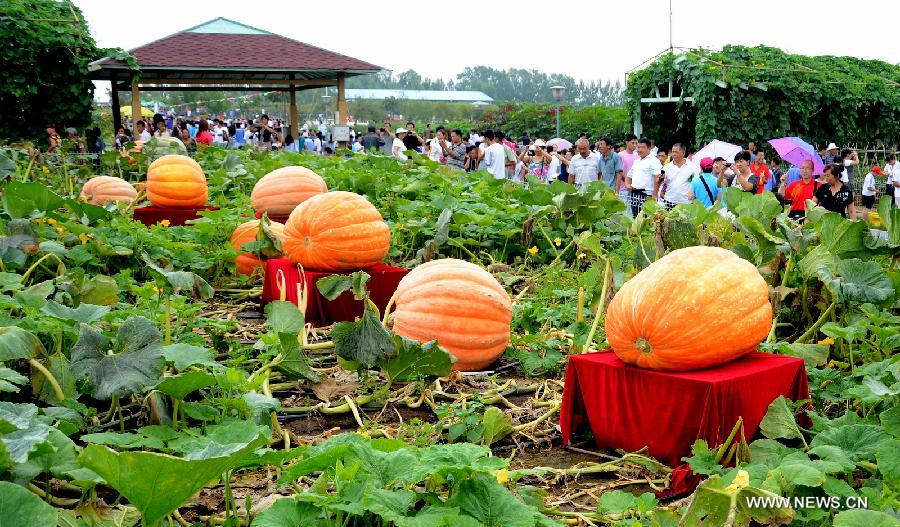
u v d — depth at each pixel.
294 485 3.53
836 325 5.09
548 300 7.25
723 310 4.29
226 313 7.52
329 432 4.78
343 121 22.16
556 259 8.62
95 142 18.39
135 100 18.98
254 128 29.06
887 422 3.70
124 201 11.43
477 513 2.86
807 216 7.56
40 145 17.08
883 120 23.11
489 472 3.01
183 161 11.05
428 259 8.32
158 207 10.92
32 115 17.09
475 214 9.16
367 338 4.97
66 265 7.42
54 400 4.29
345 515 3.01
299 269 7.20
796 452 3.68
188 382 3.92
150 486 2.63
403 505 2.74
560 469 4.32
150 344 4.08
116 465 2.56
